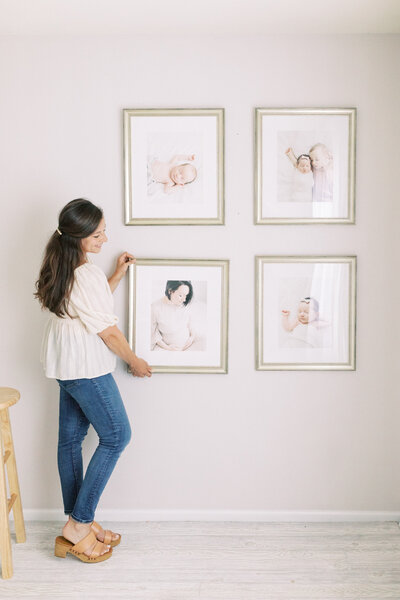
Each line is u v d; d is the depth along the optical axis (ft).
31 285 8.63
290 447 8.76
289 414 8.72
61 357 7.36
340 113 8.30
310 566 7.52
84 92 8.40
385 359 8.63
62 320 7.41
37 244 8.57
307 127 8.34
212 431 8.75
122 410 7.65
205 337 8.58
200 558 7.73
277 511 8.82
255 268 8.50
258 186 8.39
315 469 8.79
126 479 8.82
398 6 7.48
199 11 7.61
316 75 8.35
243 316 8.61
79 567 7.52
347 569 7.45
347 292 8.52
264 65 8.34
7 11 7.59
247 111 8.39
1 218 8.56
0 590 7.02
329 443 8.75
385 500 8.79
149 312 8.56
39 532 8.47
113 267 8.55
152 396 8.71
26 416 8.80
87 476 7.61
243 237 8.51
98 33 8.29
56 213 8.53
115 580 7.23
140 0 7.29
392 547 7.99
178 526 8.63
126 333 8.61
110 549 7.79
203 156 8.38
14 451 8.77
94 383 7.41
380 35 8.31
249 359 8.65
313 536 8.32
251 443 8.75
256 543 8.12
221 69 8.36
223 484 8.80
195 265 8.50
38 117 8.43
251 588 7.06
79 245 7.32
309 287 8.52
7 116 8.44
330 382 8.67
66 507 8.11
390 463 8.75
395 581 7.18
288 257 8.46
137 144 8.38
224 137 8.38
